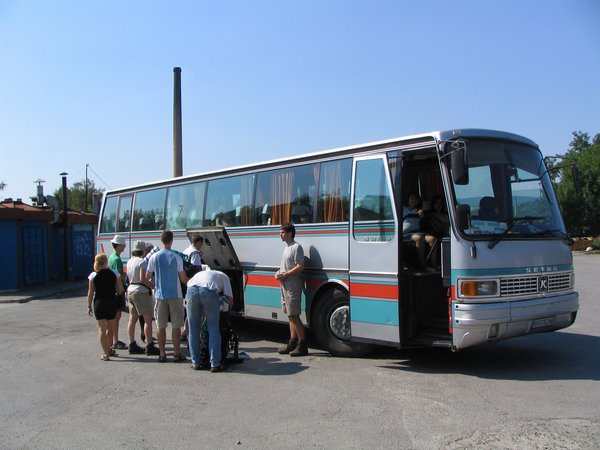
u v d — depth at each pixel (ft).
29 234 76.13
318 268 29.99
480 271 23.61
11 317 49.29
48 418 20.58
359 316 27.32
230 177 37.83
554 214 27.22
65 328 42.22
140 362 29.78
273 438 17.81
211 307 27.32
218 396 22.79
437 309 27.04
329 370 26.48
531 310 24.31
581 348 30.09
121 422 19.92
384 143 27.12
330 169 29.99
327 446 16.97
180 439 18.04
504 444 16.47
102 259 30.45
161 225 45.09
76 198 228.43
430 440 17.10
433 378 24.43
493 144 26.25
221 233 35.40
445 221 27.89
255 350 32.07
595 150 150.61
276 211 33.47
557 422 18.16
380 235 26.55
